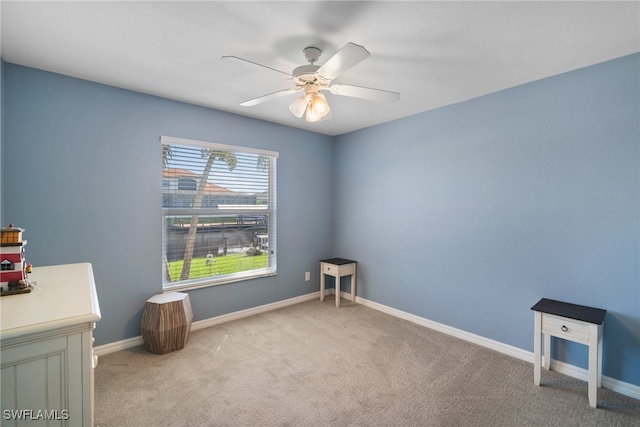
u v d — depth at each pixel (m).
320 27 1.68
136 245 2.69
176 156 2.96
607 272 2.08
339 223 4.22
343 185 4.15
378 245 3.69
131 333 2.67
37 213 2.24
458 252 2.91
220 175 3.27
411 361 2.45
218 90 2.63
